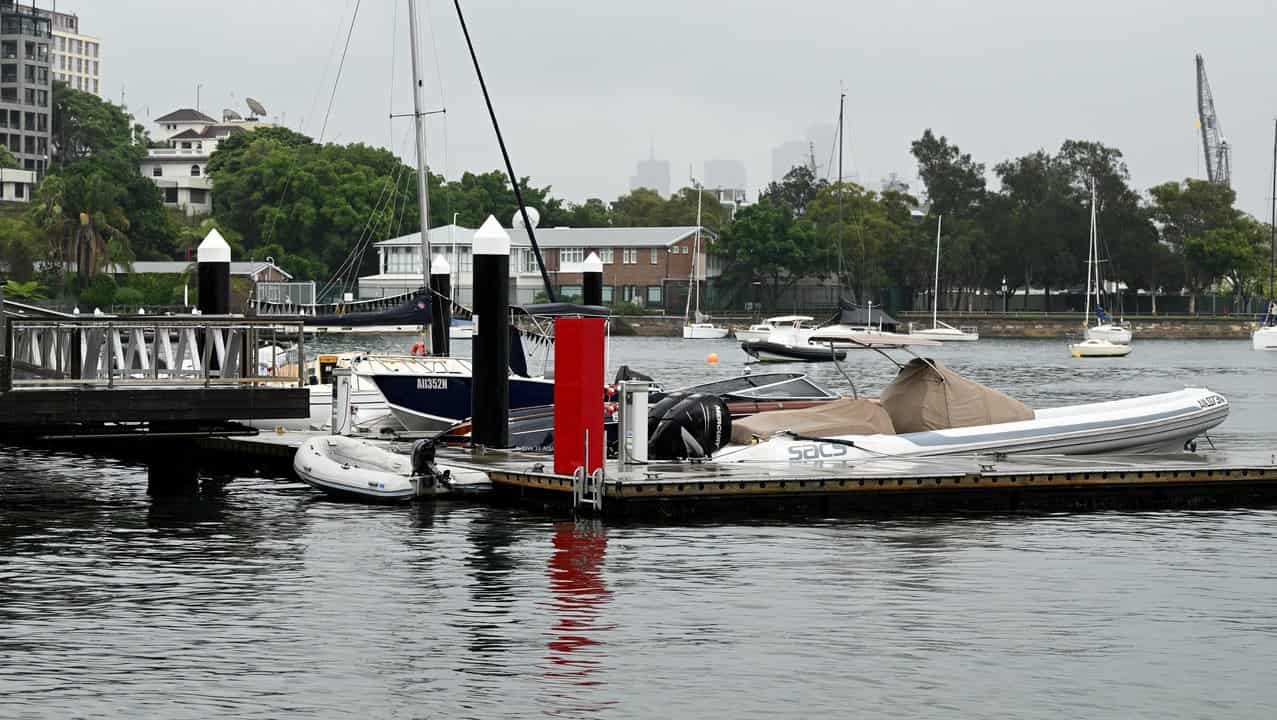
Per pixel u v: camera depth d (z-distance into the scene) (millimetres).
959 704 14500
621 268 148500
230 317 24391
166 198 185750
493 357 29469
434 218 147000
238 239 141250
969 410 29375
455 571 20281
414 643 16531
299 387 24297
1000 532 23453
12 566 20453
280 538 22688
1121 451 29844
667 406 28797
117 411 23234
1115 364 94000
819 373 82562
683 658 16000
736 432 28812
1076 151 164625
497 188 167625
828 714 14172
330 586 19312
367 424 33344
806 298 155500
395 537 22766
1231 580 20047
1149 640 16906
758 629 17234
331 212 140875
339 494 26375
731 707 14352
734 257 151000
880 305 155875
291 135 159375
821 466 26531
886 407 29781
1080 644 16703
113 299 120125
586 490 24125
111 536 22875
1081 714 14250
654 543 22281
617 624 17422
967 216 168875
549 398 33219
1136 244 157000
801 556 21391
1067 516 25047
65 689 14664
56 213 124250
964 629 17312
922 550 21969
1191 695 14867
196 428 26453
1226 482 26312
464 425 31172
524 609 18125
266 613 17797
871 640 16797
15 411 22766
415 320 38906
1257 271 158625
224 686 14836
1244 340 141875
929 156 174125
